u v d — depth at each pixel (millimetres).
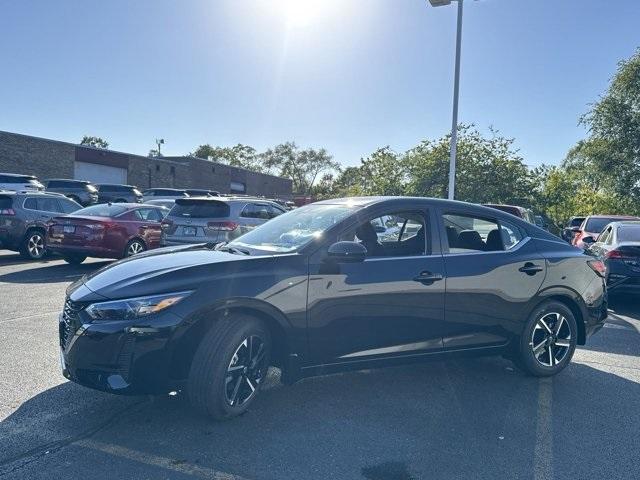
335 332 4160
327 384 4789
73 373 3637
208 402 3697
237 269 3852
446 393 4660
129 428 3725
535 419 4141
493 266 4832
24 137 32344
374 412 4180
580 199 29266
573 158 34781
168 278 3684
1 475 3070
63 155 35094
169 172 44562
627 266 8289
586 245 12523
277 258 4016
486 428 3945
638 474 3328
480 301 4762
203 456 3373
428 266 4543
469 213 4977
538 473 3305
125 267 4039
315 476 3186
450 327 4648
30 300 7660
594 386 4961
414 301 4449
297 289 3984
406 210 4703
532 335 5055
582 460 3492
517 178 24375
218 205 10477
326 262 4137
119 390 3518
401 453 3508
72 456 3316
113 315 3545
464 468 3338
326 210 4762
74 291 3928
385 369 5270
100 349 3518
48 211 12531
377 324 4320
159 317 3545
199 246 4988
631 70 27172
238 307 3803
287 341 3988
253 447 3516
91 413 3943
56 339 5711
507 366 5527
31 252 12180
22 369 4789
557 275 5168
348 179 65000
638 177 27312
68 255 10992
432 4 16016
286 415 4059
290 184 69062
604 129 28062
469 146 24453
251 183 58719
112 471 3156
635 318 8188
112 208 11523
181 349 3828
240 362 3855
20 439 3514
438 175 24328
